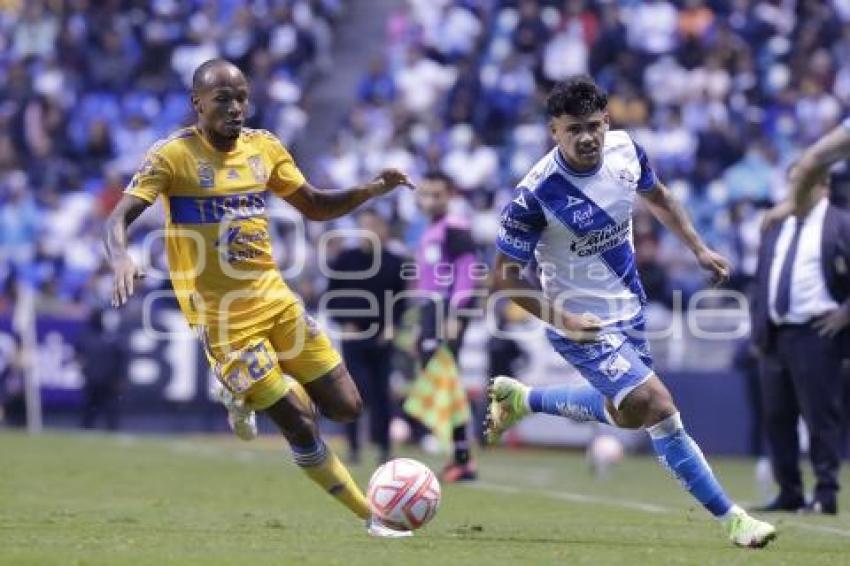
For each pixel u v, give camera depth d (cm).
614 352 2714
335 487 2764
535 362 6288
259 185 2758
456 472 4406
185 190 2711
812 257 3672
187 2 9344
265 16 9131
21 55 9325
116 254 2595
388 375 4941
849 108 8181
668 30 8650
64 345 6906
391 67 8981
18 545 2536
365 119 8425
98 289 6831
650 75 8425
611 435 6200
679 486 4500
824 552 2605
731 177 7619
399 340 5409
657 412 2673
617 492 4244
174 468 4612
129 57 9075
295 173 2831
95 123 8562
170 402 6694
